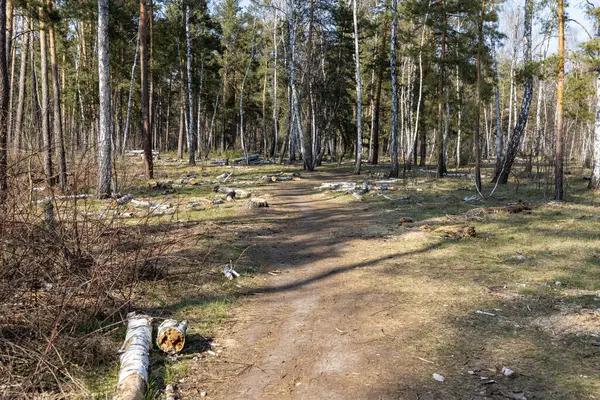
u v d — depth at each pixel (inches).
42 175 215.3
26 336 169.5
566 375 166.2
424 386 161.6
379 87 1322.6
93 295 206.7
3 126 204.1
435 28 904.3
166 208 532.4
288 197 706.2
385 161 1665.8
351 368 177.6
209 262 326.3
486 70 788.6
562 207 568.1
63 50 1208.8
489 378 165.8
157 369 172.4
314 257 370.3
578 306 240.7
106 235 237.6
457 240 410.9
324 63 1391.5
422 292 273.9
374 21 1280.8
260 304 257.6
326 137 1664.6
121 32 1196.5
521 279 294.0
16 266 182.4
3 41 467.2
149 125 878.4
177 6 1246.9
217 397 155.6
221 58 1582.2
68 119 1428.4
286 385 164.4
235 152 1656.0
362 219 525.7
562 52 580.1
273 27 1579.7
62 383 153.2
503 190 749.9
